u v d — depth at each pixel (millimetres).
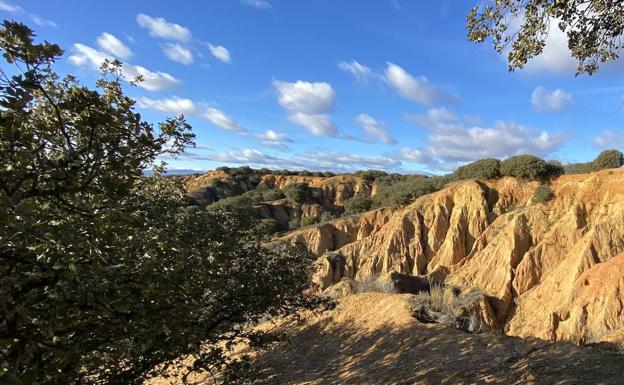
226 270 7832
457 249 35719
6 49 2844
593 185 32094
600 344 9742
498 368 7535
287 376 9680
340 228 44125
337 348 10414
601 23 6422
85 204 3598
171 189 8672
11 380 3156
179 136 4332
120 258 4145
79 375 5430
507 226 32906
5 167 2996
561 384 6504
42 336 3420
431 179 45375
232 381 8164
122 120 3627
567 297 23344
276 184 78938
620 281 20766
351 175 78938
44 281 3373
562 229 30719
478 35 6988
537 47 6543
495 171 39125
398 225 38750
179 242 4961
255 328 12922
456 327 10547
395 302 11664
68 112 3627
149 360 6949
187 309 4633
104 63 5234
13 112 2924
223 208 9836
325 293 15336
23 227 3035
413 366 8367
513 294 28797
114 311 3861
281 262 9945
